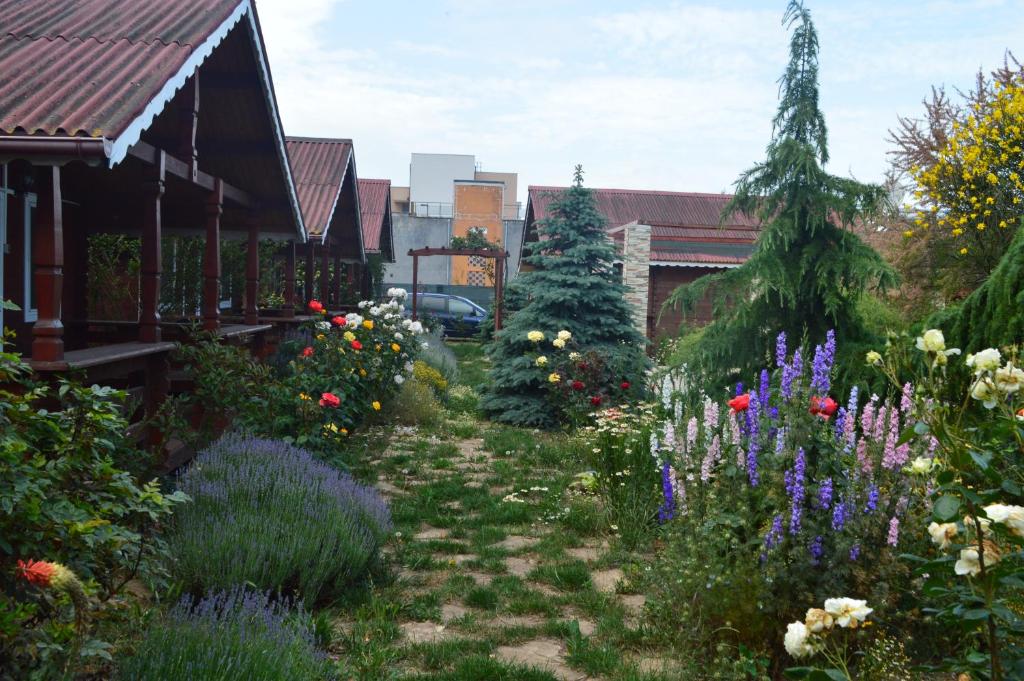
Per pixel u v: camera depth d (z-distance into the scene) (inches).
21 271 380.2
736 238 997.2
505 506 319.9
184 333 394.6
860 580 179.9
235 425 314.7
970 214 568.7
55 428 146.8
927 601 175.2
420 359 668.7
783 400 212.1
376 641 189.5
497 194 2377.0
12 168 328.2
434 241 2023.9
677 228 1003.9
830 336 209.9
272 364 499.8
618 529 281.7
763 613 184.2
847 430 203.8
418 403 515.2
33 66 262.7
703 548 197.2
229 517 221.0
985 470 114.7
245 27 360.2
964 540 128.9
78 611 109.4
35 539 132.6
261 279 773.9
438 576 245.3
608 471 328.5
